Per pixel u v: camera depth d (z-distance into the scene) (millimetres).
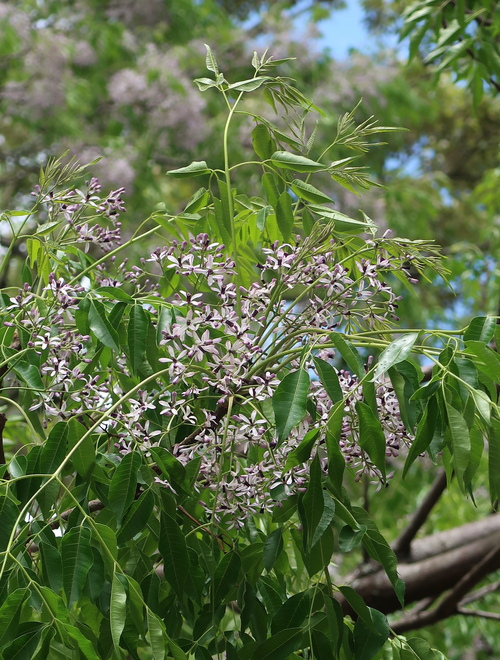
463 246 2418
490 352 591
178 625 677
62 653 670
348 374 658
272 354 674
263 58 767
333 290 675
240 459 770
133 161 3264
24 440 1218
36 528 632
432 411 586
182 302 646
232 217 737
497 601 1871
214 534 654
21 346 742
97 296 715
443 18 1598
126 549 697
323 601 643
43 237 772
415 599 1281
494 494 577
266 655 623
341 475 599
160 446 678
